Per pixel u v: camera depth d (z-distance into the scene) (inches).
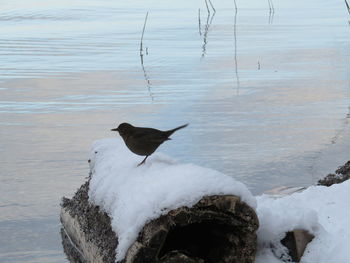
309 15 1588.3
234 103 725.3
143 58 1033.5
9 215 425.1
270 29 1362.0
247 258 287.4
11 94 778.2
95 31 1339.8
